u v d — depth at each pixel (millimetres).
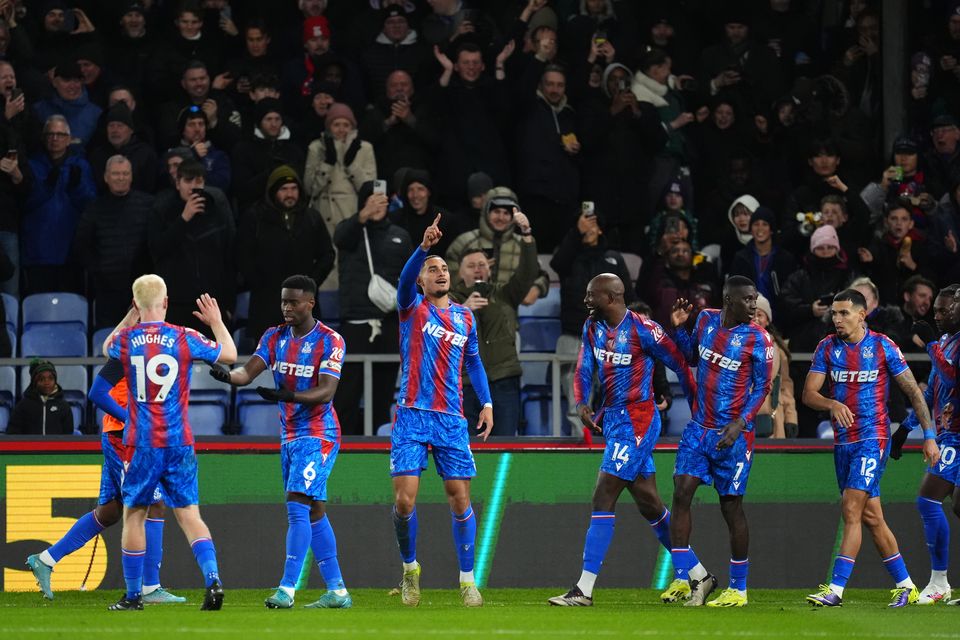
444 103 51344
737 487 32562
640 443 32344
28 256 48312
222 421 44438
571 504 40094
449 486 31484
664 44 57969
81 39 53781
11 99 48438
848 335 33250
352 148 48594
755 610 31016
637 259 51031
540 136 50719
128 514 29375
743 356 32312
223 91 51188
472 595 31797
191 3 53562
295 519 30391
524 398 46938
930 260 50688
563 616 28703
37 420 39844
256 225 44125
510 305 42281
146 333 28750
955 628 26875
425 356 31266
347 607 31172
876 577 41000
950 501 41000
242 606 31719
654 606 32344
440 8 56531
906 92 55688
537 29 51875
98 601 33812
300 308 30500
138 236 46219
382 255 44438
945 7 59531
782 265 47062
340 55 54344
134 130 49531
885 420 33375
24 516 37750
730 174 52469
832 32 59750
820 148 50094
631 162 51438
